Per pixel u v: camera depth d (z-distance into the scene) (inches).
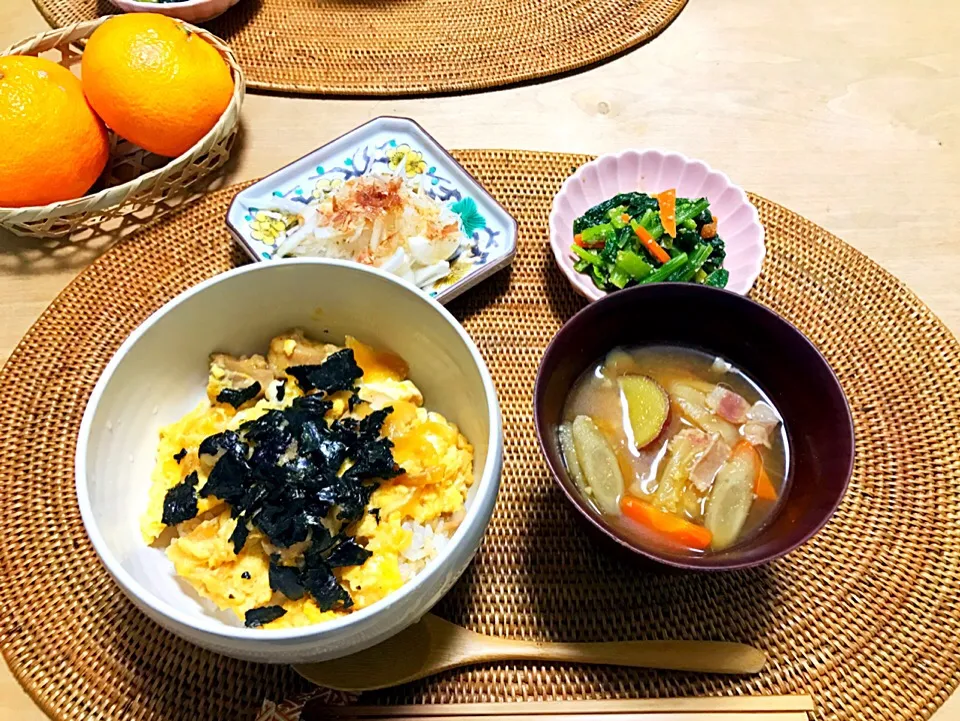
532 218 16.9
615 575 12.2
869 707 11.1
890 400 14.2
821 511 10.1
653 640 11.5
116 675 11.1
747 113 19.2
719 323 12.4
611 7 20.7
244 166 17.8
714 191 17.2
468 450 11.6
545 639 11.6
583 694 11.2
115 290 15.0
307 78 18.9
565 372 12.0
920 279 16.3
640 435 12.1
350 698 11.0
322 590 10.2
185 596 10.7
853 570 12.3
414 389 12.2
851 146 18.6
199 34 17.7
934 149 18.6
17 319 15.1
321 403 11.6
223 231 16.2
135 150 17.8
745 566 9.5
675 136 18.7
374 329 12.3
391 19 20.1
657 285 11.8
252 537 10.6
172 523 10.7
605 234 16.3
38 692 10.9
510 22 20.2
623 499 11.5
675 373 12.8
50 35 17.4
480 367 10.5
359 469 10.9
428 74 19.1
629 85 19.6
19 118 14.7
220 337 12.1
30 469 12.8
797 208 17.5
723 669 11.2
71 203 14.9
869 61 20.3
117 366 10.4
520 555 12.4
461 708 10.8
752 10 21.4
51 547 12.1
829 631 11.8
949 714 11.3
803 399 11.6
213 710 10.9
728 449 11.9
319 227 16.1
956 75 20.1
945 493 13.1
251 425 11.2
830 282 15.8
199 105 16.1
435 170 17.5
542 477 13.2
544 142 18.5
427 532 11.3
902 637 11.7
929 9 21.4
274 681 11.1
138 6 18.4
